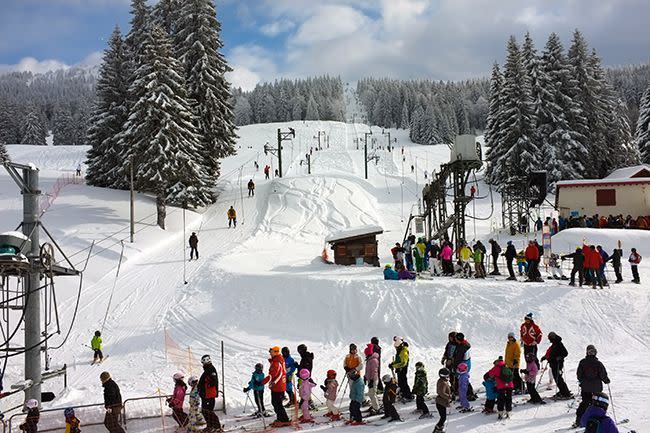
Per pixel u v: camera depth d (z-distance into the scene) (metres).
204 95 44.97
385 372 17.81
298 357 19.86
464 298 22.28
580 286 22.30
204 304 25.39
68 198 41.09
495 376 12.23
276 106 184.62
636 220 38.78
